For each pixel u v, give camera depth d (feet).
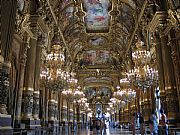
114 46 106.52
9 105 37.55
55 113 67.82
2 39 27.32
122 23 83.30
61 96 80.38
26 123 41.11
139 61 50.03
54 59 51.24
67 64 88.79
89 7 77.61
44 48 56.70
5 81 27.02
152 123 45.44
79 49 110.22
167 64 44.75
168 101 42.98
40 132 45.88
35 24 46.80
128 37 86.53
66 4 70.74
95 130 65.46
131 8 70.59
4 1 28.68
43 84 49.73
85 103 144.15
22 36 43.16
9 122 26.48
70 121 98.37
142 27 62.80
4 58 27.43
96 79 139.23
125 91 81.00
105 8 78.13
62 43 79.25
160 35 47.32
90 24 90.22
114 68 120.98
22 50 43.50
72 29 87.30
